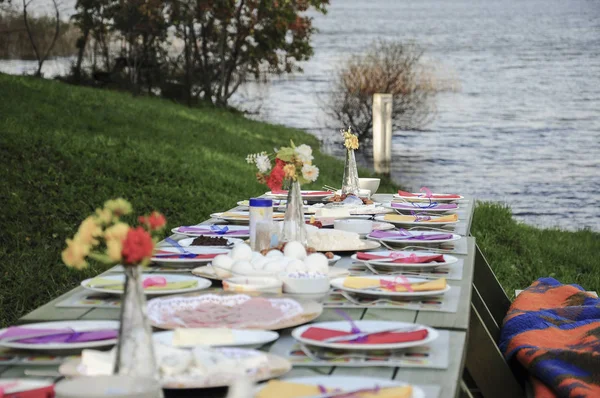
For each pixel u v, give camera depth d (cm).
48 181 930
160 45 2253
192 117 1706
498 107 2522
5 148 1016
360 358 209
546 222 1712
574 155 2208
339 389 178
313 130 2305
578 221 1725
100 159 1056
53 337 215
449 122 2416
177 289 275
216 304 252
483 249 923
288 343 224
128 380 156
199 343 212
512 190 1919
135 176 1033
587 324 362
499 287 503
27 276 645
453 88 2561
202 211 944
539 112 2494
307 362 206
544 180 2008
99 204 895
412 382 192
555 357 308
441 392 184
